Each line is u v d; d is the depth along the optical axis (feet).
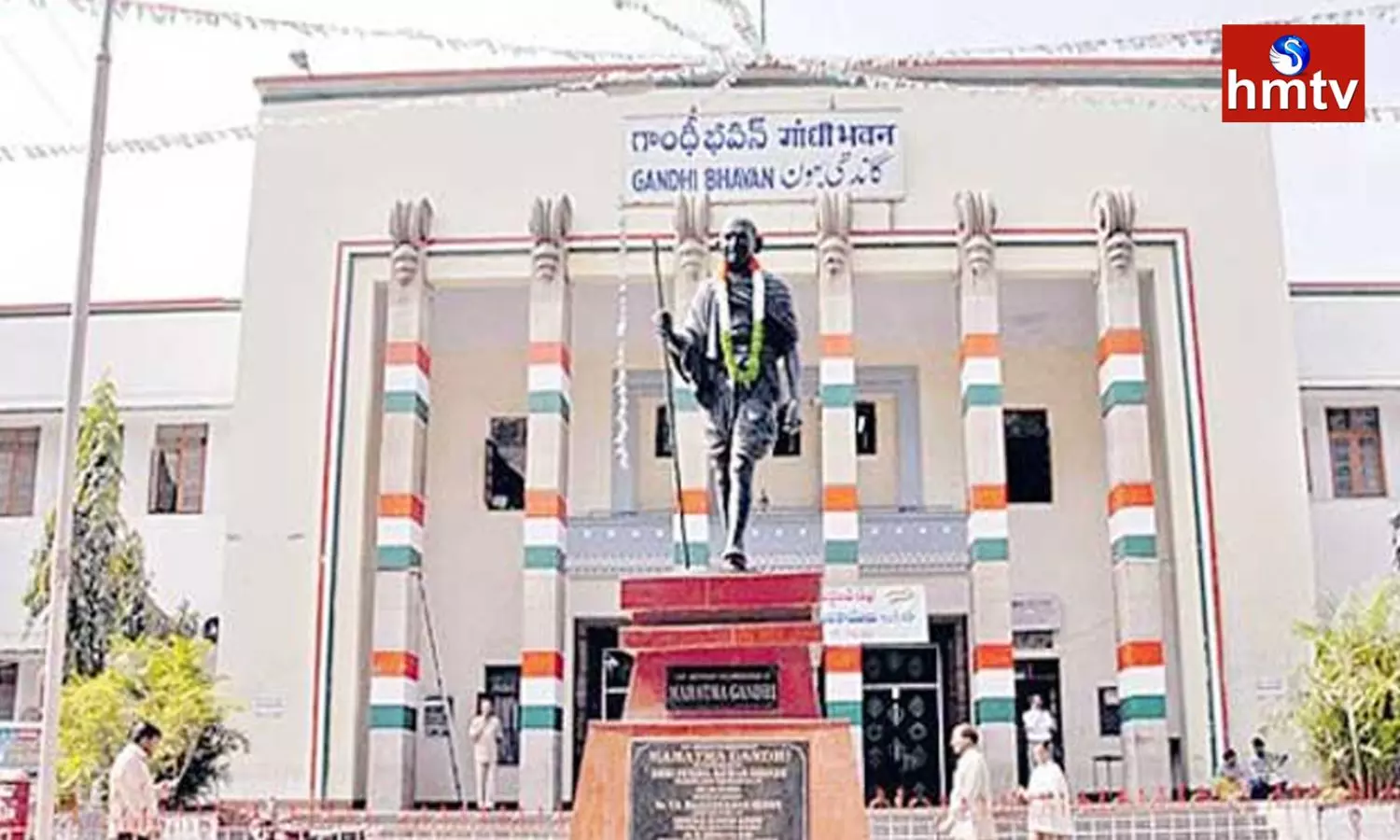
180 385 88.94
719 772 34.53
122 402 88.69
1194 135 82.53
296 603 78.89
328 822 68.33
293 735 77.36
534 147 83.20
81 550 80.23
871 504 88.89
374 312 82.84
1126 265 80.07
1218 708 76.23
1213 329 80.64
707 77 82.43
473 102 73.82
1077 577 87.45
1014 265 81.10
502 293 86.22
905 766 84.07
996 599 76.95
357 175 83.46
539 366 80.33
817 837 34.04
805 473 88.43
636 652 36.70
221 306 90.02
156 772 65.62
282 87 84.33
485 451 90.38
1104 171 82.17
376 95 84.02
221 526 87.97
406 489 79.46
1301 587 77.77
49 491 88.17
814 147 82.38
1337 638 61.62
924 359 90.17
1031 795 53.16
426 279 82.12
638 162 82.64
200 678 69.97
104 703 64.13
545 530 78.89
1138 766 74.79
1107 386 79.97
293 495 80.12
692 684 36.29
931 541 84.74
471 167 83.20
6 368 89.04
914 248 81.25
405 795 76.74
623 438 75.56
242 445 80.74
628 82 79.77
